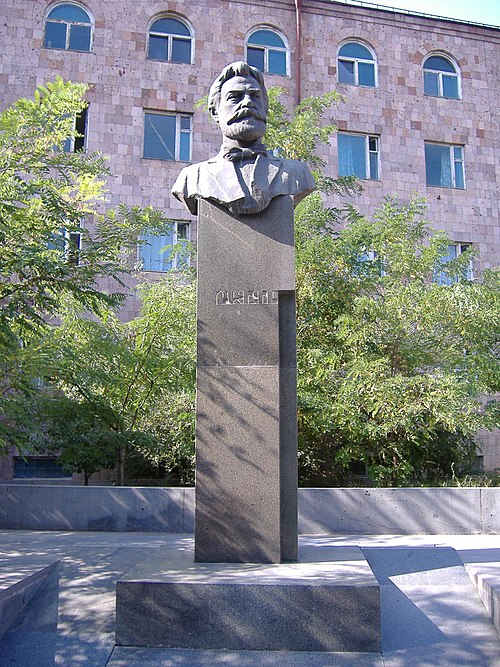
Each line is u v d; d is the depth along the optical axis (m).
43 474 16.70
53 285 8.55
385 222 12.90
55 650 4.54
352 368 10.49
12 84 18.39
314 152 19.73
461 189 20.98
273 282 5.80
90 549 6.62
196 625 4.52
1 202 8.53
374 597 4.50
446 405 10.02
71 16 19.31
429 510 8.73
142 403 12.06
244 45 20.41
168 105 19.33
